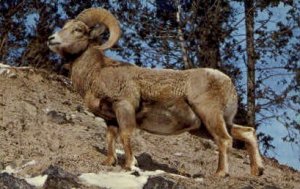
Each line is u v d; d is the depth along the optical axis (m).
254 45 40.19
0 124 24.22
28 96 28.00
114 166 20.70
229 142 20.48
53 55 43.81
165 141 27.06
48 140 23.48
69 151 22.20
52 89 29.91
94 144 23.86
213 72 20.78
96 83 20.70
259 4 40.34
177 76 20.75
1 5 45.28
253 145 21.03
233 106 20.94
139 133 26.92
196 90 20.62
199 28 40.78
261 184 20.22
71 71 21.23
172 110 20.73
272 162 28.88
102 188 18.72
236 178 20.39
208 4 41.22
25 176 19.50
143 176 19.70
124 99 20.52
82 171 19.81
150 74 20.73
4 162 20.56
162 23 41.69
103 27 21.33
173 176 19.98
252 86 39.19
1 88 28.09
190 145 27.23
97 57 21.02
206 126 20.62
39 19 44.50
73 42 20.95
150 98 20.66
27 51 44.03
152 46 41.28
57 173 18.56
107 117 20.89
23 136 23.45
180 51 41.06
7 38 44.50
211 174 21.81
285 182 23.75
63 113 26.06
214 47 40.59
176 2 41.56
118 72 20.69
